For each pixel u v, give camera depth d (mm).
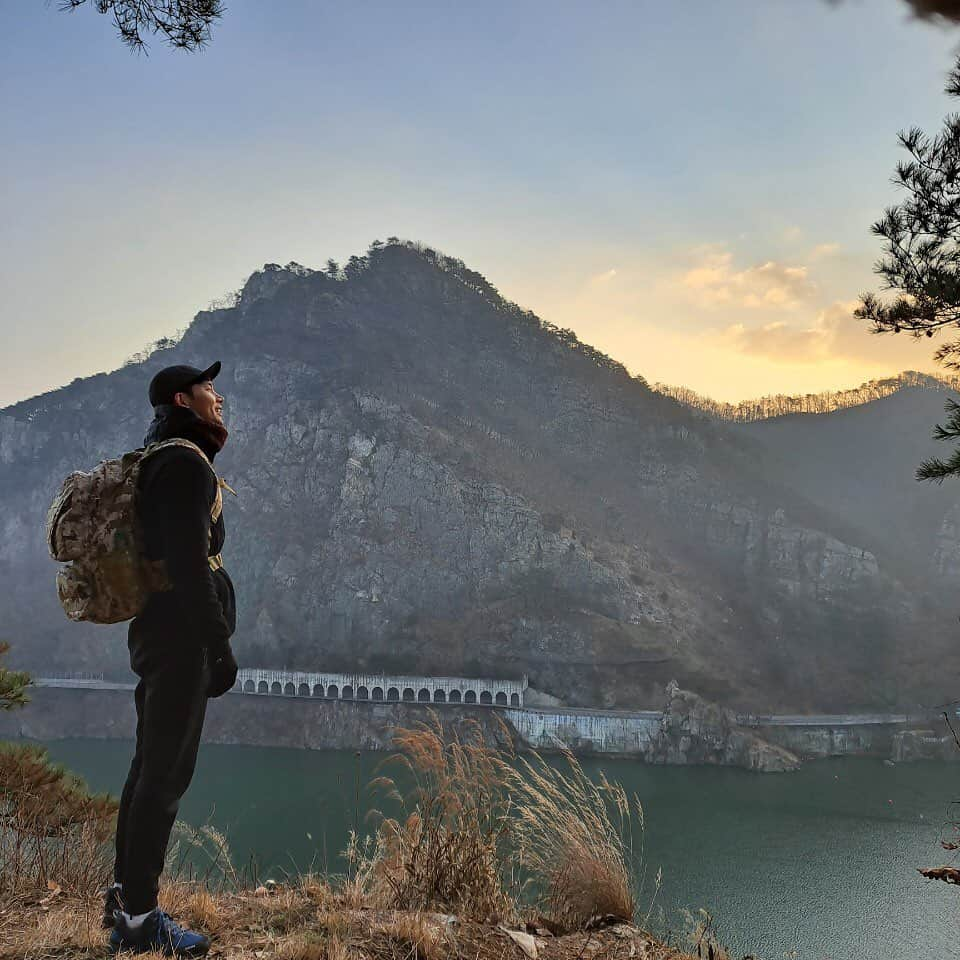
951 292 11266
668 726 170500
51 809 6246
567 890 5043
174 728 3891
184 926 4082
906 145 11453
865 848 99938
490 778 5309
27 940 3826
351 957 3816
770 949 63812
